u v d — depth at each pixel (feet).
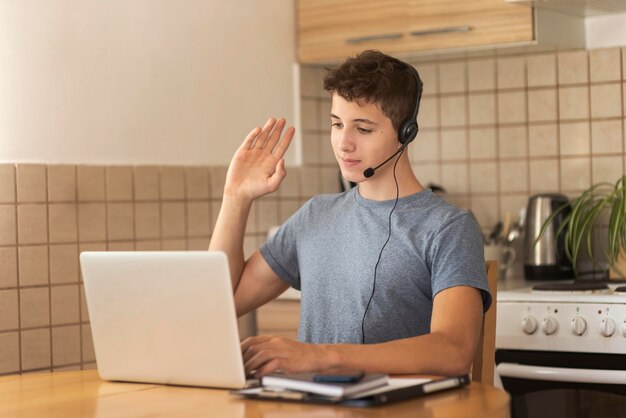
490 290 6.95
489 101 12.41
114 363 6.44
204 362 5.95
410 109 6.98
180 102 11.41
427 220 6.89
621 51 11.50
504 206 12.36
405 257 6.87
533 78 12.08
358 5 12.00
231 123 11.96
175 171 11.32
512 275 12.19
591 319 9.35
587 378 9.25
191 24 11.52
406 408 5.30
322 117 13.00
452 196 12.72
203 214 11.62
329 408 5.35
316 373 5.72
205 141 11.67
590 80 11.71
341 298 7.11
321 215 7.46
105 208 10.64
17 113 9.96
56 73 10.26
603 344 9.29
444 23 11.32
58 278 10.26
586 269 11.65
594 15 11.55
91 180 10.52
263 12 12.32
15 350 9.94
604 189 11.64
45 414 5.57
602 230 11.63
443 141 12.76
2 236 9.83
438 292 6.52
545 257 11.30
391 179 7.09
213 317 5.80
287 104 12.63
